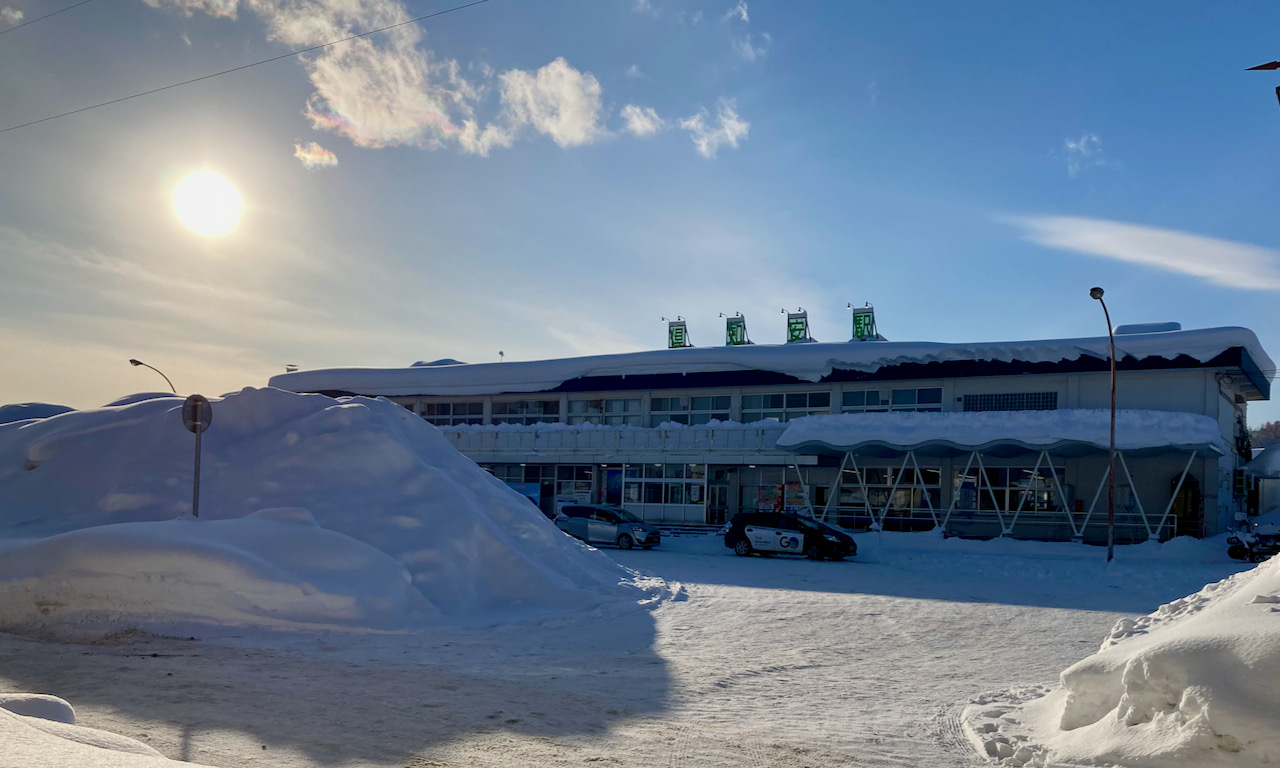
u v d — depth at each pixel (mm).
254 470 17719
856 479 40406
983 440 33562
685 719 8195
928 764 6910
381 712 7754
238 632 11906
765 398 45469
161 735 6625
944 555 30469
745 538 30688
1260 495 49156
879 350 41781
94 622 11859
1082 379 38125
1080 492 36281
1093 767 6422
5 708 5406
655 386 47469
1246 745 5816
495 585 16375
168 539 12812
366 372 56062
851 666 11492
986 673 11148
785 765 6699
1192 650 6535
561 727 7590
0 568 12570
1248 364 36406
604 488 44719
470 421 53750
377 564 14281
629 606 16438
